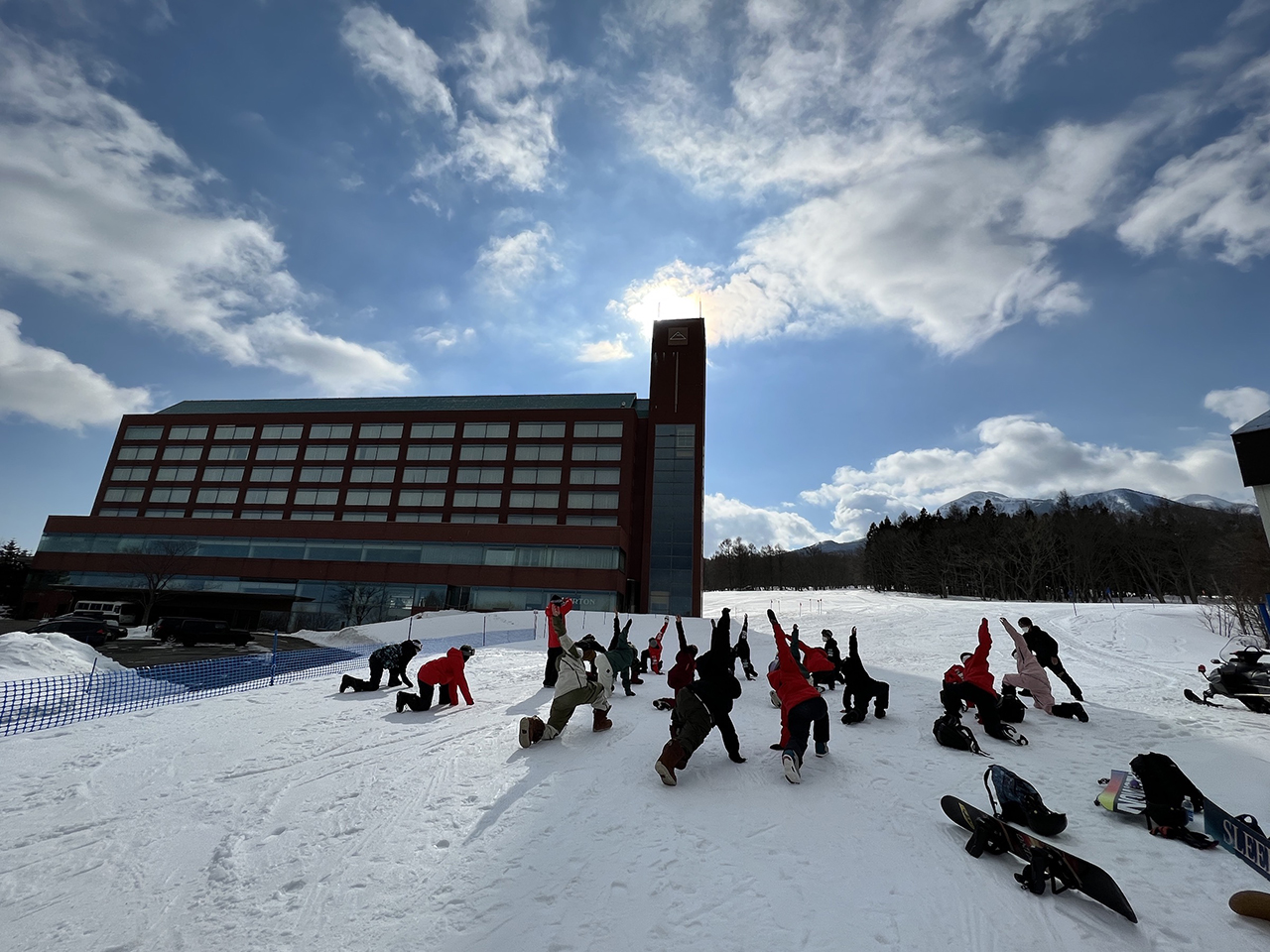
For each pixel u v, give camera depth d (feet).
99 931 12.44
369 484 205.98
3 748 24.59
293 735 26.84
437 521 197.36
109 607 123.85
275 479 212.02
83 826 17.58
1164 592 242.37
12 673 35.63
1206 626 79.51
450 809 18.30
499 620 116.57
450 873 14.53
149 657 83.97
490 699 35.24
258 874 14.73
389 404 233.14
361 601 166.91
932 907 12.93
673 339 202.49
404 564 168.76
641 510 192.44
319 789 20.17
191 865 15.31
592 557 168.86
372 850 15.81
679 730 22.07
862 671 31.86
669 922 12.32
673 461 190.08
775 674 23.17
